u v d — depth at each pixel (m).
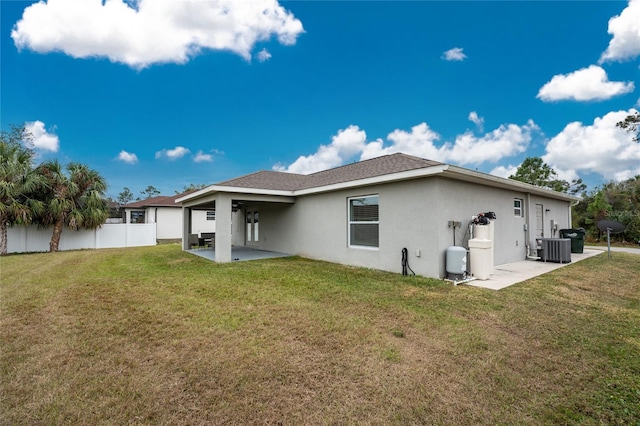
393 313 4.48
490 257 6.89
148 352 3.23
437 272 6.75
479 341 3.49
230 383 2.64
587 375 2.77
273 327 3.93
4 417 2.20
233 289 5.98
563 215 13.56
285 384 2.62
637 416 2.22
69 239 15.60
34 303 5.07
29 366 2.94
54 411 2.26
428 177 6.91
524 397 2.45
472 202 7.80
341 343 3.44
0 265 9.56
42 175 14.11
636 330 3.81
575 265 8.80
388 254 7.84
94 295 5.59
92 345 3.41
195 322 4.12
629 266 8.69
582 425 2.13
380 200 8.09
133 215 25.00
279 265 8.99
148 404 2.35
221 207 9.72
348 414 2.24
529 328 3.88
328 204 9.83
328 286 6.18
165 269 8.45
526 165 25.88
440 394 2.48
